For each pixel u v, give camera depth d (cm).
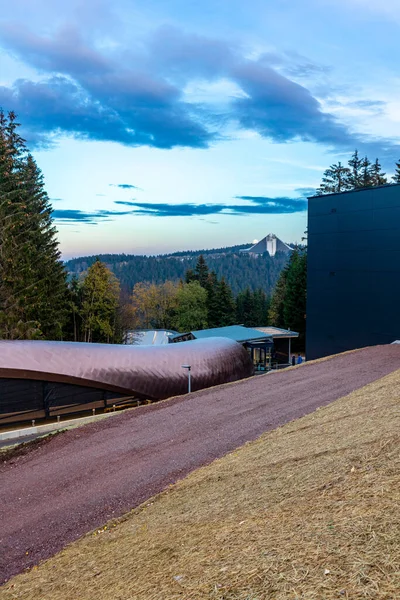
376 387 1244
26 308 3478
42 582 613
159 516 731
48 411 2084
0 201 3559
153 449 1172
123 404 2295
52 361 2114
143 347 2542
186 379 2466
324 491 542
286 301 5556
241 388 1692
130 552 586
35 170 4422
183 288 7306
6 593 624
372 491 488
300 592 331
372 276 2503
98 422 1493
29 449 1330
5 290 3459
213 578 396
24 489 1050
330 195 2733
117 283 5225
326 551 380
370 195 2489
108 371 2250
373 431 739
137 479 991
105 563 587
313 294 2898
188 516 657
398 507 425
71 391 2156
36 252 3938
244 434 1147
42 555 747
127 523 768
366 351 2106
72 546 745
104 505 890
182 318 7031
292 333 4391
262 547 429
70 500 948
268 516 523
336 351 2755
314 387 1517
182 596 383
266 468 757
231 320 7450
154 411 1538
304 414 1205
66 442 1341
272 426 1160
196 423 1330
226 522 559
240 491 685
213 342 2888
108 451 1215
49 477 1098
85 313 4900
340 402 1195
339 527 420
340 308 2712
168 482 935
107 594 467
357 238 2578
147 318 7844
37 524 864
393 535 376
